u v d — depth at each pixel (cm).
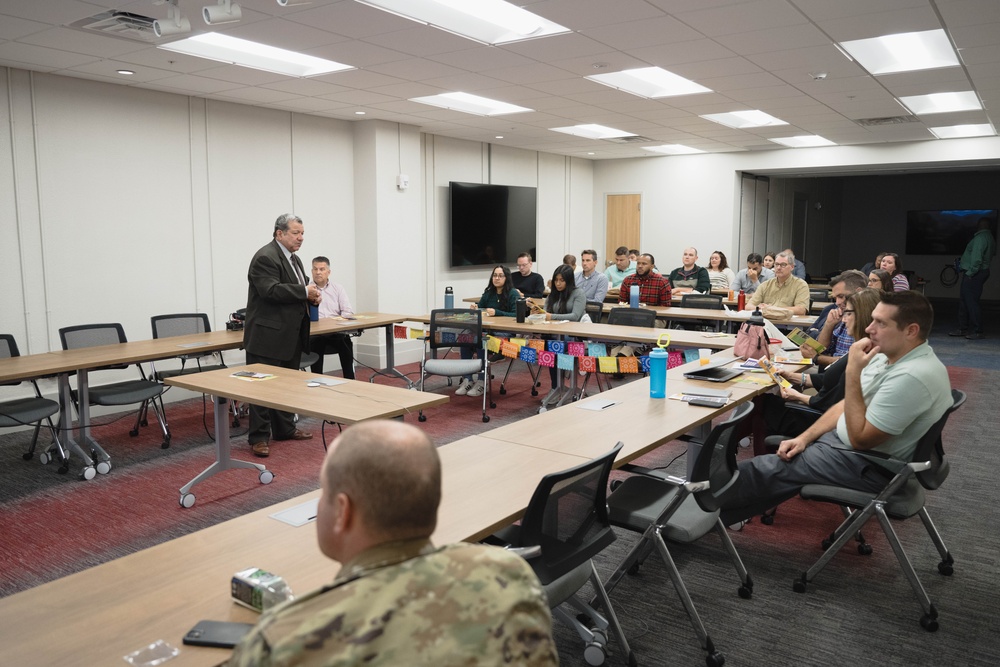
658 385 331
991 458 468
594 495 210
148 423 557
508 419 566
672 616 274
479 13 432
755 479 298
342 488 100
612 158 1165
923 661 246
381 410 306
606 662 244
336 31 437
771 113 730
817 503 392
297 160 734
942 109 711
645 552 264
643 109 710
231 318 569
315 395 338
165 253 632
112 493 407
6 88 523
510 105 716
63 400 443
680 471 439
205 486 418
